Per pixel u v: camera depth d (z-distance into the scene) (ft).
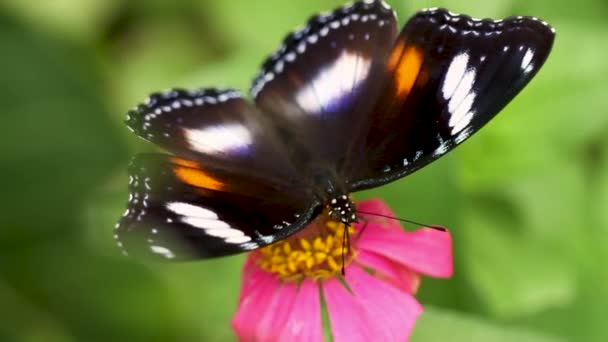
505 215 1.45
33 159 1.52
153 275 1.47
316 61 1.29
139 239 1.22
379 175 1.28
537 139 1.44
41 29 1.56
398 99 1.28
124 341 1.46
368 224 1.30
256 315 1.29
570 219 1.45
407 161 1.27
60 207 1.51
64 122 1.54
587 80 1.43
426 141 1.26
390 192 1.36
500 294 1.41
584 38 1.44
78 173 1.52
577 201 1.45
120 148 1.54
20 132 1.52
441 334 1.29
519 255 1.44
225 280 1.42
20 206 1.50
